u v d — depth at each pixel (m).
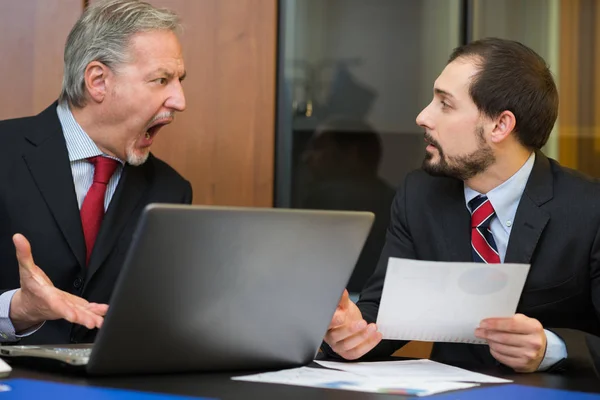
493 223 2.33
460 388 1.57
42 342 2.34
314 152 3.40
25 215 2.41
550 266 2.24
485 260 2.31
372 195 3.40
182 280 1.45
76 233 2.42
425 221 2.42
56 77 3.32
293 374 1.63
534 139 2.31
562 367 1.86
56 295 1.66
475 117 2.28
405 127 3.39
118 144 2.49
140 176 2.55
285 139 3.39
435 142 2.32
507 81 2.26
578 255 2.24
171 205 1.38
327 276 1.61
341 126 3.40
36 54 3.32
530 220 2.25
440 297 1.79
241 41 3.37
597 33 3.36
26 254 1.67
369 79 3.39
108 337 1.45
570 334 1.91
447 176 2.34
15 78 3.32
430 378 1.67
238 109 3.38
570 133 3.37
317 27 3.39
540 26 3.36
